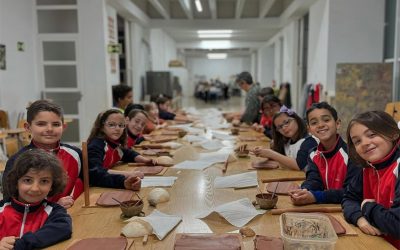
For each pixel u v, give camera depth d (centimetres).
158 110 512
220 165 235
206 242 118
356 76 470
